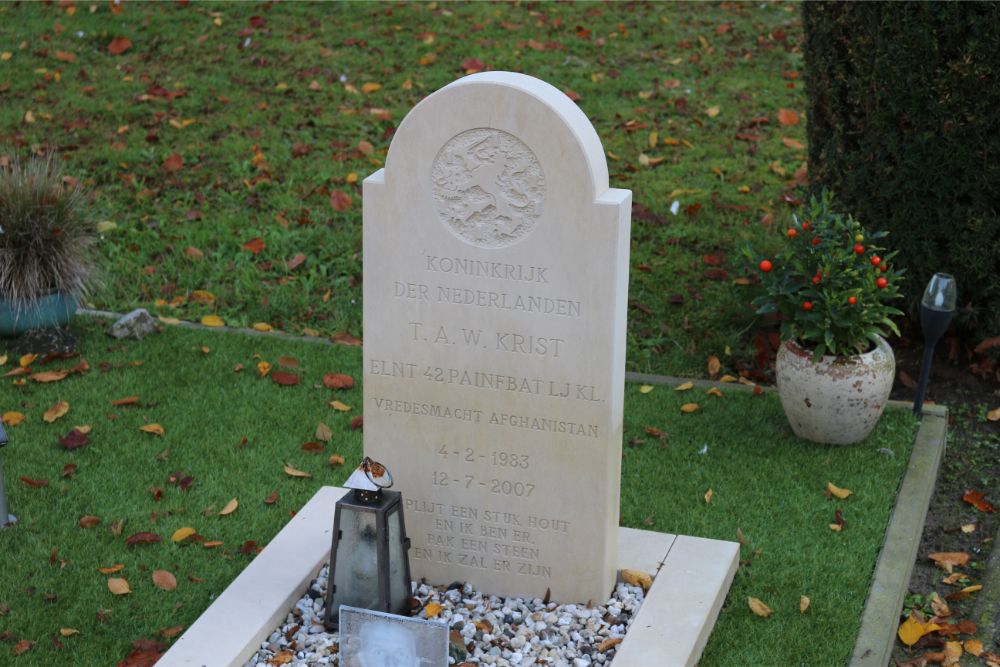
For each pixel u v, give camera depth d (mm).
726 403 6445
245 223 8344
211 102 9992
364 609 4270
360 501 4414
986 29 5996
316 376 6719
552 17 11602
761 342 6969
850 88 6562
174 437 6031
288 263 7891
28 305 6801
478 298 4465
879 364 5797
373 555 4434
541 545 4711
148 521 5301
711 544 5000
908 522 5344
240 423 6195
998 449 6234
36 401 6348
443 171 4355
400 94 10094
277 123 9672
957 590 5098
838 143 6758
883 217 6695
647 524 5332
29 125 9539
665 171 8984
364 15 11578
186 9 11625
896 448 5969
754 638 4559
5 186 6902
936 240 6633
